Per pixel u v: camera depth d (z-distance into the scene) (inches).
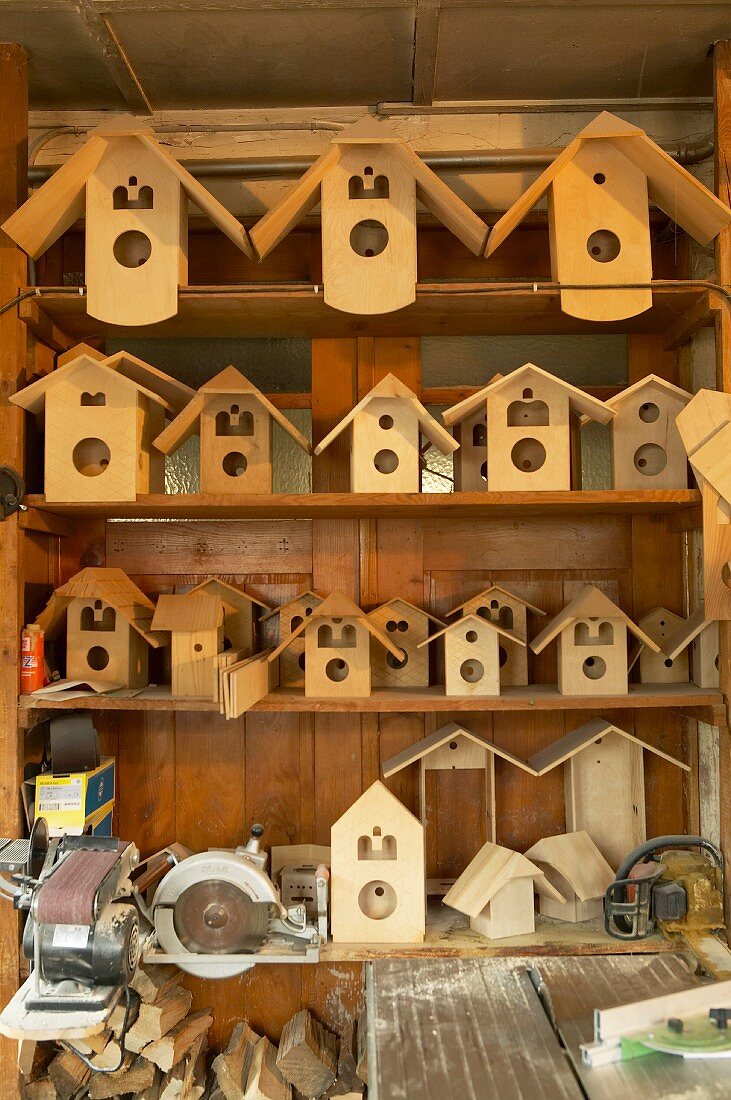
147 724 75.6
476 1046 46.9
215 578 73.5
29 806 66.7
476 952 64.1
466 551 76.0
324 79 72.4
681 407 68.9
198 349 77.7
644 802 74.5
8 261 66.6
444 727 73.7
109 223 64.2
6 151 67.0
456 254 77.1
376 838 66.4
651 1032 45.6
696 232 68.1
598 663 71.9
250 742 75.6
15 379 66.2
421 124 77.4
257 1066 67.0
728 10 62.5
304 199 65.0
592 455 77.2
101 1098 65.1
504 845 75.3
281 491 77.1
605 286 63.6
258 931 63.6
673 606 75.8
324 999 73.6
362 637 68.2
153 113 77.1
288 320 71.7
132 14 61.9
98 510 69.1
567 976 54.6
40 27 63.7
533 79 72.8
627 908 65.4
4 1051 63.9
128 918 54.6
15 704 65.6
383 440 66.4
